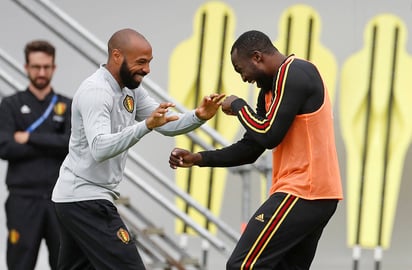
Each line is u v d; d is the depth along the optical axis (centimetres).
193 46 3178
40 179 2406
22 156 2389
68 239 1941
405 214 3203
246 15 3228
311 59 3128
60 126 2436
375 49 3145
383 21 3148
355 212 3117
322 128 1805
